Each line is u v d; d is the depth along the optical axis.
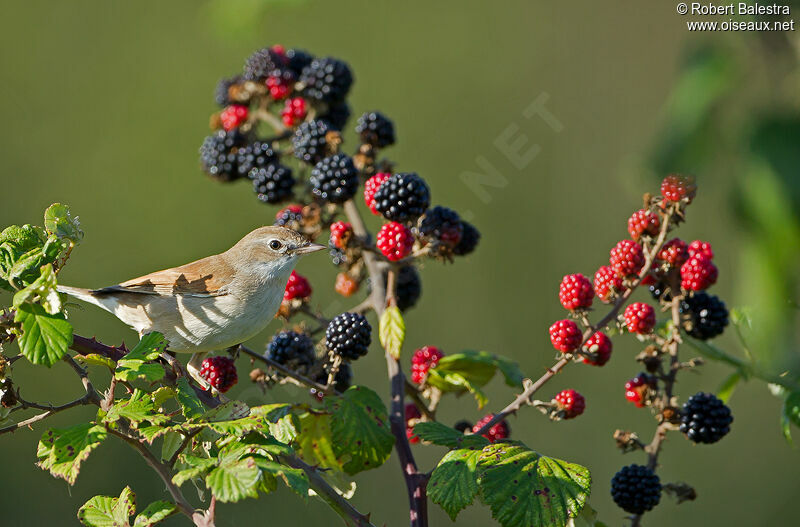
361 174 8.18
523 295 19.27
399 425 6.82
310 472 6.24
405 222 7.21
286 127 8.79
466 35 22.27
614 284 6.75
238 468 5.07
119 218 21.27
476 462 5.95
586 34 20.03
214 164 8.62
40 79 22.19
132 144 22.02
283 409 5.94
